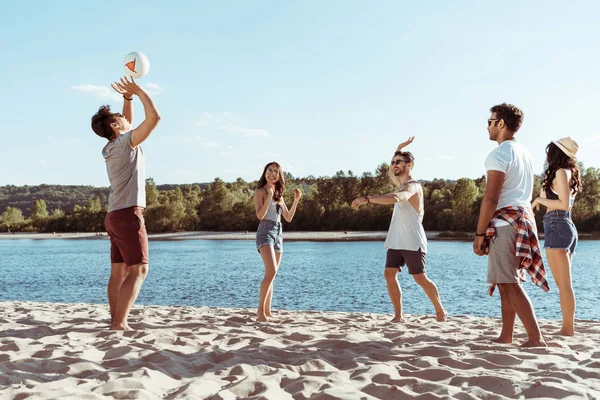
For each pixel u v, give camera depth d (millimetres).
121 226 4840
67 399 2604
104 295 16547
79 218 121062
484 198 4164
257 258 36031
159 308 8117
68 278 22500
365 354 3852
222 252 45062
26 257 40875
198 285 19000
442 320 6512
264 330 5332
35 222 129000
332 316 7168
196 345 4359
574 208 71750
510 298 4191
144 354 3750
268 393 2818
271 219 6469
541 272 4102
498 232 4156
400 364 3504
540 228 60031
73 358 3574
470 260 30328
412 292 15961
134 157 4797
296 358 3795
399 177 6410
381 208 84812
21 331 4852
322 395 2734
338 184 109438
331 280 20203
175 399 2742
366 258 34375
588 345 4262
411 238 6320
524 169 4223
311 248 48406
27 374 3182
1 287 18953
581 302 13367
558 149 5039
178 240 77000
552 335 4961
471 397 2729
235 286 18625
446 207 80438
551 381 2979
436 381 3123
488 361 3520
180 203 101625
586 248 42625
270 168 6426
